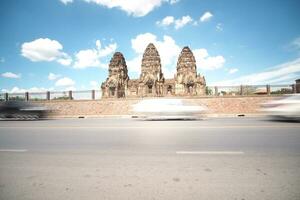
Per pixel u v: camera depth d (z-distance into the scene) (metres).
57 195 3.18
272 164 4.44
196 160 4.78
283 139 6.91
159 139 7.19
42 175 4.01
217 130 8.96
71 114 22.78
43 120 15.91
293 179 3.66
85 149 5.93
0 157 5.22
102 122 13.29
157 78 46.03
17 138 7.72
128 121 13.90
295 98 11.70
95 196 3.13
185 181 3.62
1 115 17.05
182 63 45.16
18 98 25.58
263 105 12.80
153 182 3.60
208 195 3.11
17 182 3.69
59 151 5.74
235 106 21.56
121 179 3.75
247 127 9.70
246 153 5.29
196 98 22.48
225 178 3.72
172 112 14.72
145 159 4.91
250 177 3.76
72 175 3.98
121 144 6.50
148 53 46.81
